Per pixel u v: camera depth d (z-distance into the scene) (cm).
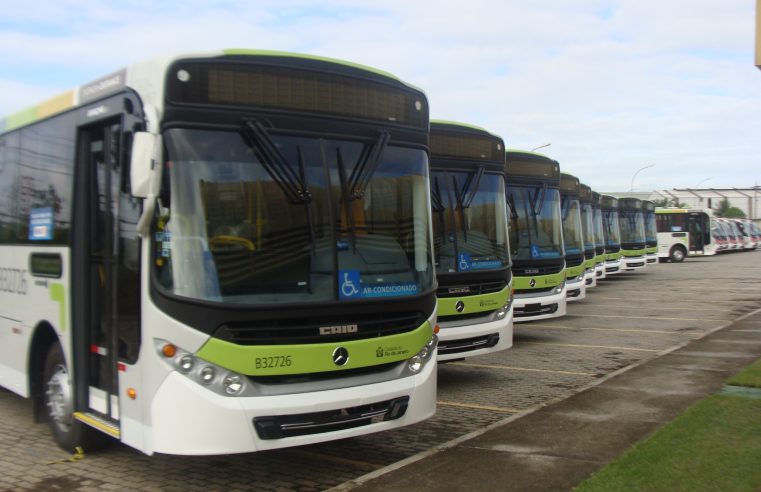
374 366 561
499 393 926
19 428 764
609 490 514
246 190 520
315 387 525
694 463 562
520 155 1330
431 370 603
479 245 982
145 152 490
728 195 9856
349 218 561
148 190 492
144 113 518
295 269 526
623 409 793
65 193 652
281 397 507
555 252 1327
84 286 630
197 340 490
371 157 585
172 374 493
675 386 911
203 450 487
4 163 796
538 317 1278
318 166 552
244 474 608
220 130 520
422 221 624
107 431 566
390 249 587
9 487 574
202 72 518
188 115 511
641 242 3216
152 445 502
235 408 491
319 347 521
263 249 518
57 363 671
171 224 502
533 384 983
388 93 609
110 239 582
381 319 564
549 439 677
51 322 669
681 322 1667
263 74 539
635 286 2802
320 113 562
